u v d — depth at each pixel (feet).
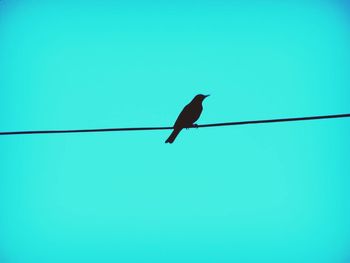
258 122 10.87
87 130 11.57
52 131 11.63
